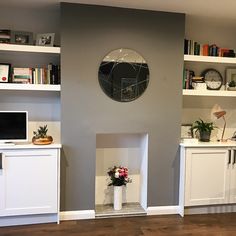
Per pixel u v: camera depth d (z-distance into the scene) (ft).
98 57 10.09
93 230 9.33
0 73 9.93
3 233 9.01
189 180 10.61
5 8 10.43
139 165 11.73
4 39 9.87
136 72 10.41
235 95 11.46
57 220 9.84
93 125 10.19
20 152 9.29
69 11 9.76
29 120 10.82
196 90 11.09
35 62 10.78
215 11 10.41
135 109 10.51
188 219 10.41
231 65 12.44
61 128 9.95
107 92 10.22
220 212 11.17
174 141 10.91
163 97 10.70
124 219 10.32
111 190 11.54
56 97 10.97
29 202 9.50
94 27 9.99
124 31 10.22
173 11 10.45
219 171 10.85
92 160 10.25
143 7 10.07
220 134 12.51
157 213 10.84
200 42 12.12
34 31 10.71
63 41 9.80
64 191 10.10
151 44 10.48
